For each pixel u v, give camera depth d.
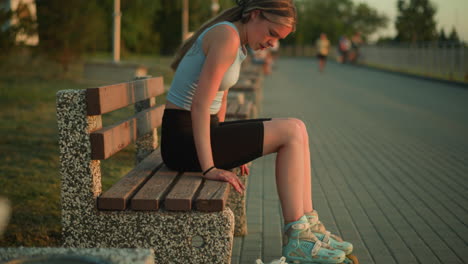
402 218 4.05
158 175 2.73
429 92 16.73
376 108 12.20
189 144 2.70
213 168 2.54
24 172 5.25
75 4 14.41
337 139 7.91
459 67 20.52
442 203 4.46
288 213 2.67
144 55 45.94
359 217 4.08
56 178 5.06
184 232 2.39
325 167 5.95
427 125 9.43
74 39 14.88
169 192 2.41
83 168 2.40
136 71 16.97
